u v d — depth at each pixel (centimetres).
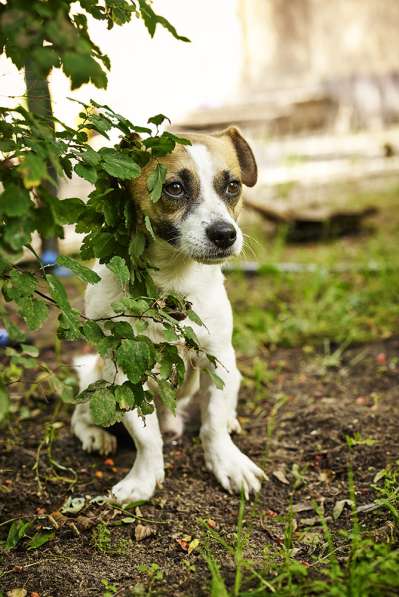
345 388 96
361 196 190
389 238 151
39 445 85
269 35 346
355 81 310
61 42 55
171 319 65
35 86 68
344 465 80
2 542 71
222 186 77
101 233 66
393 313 115
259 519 73
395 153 249
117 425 86
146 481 77
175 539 71
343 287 121
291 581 62
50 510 76
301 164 242
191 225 74
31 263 112
